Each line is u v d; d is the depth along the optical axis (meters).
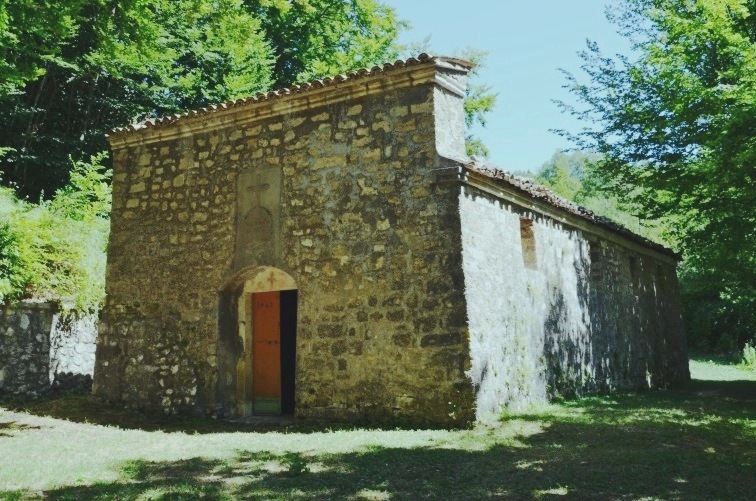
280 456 6.22
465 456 5.94
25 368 10.88
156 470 5.67
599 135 14.85
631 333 14.15
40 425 8.66
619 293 13.90
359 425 8.11
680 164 12.41
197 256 10.17
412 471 5.39
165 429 8.71
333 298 8.80
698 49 12.02
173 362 10.05
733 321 28.06
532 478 5.06
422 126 8.52
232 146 10.17
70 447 6.93
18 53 8.95
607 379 12.27
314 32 22.39
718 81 11.84
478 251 8.36
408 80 8.68
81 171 18.36
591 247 13.12
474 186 8.52
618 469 5.29
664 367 15.88
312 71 21.94
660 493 4.56
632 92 14.25
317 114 9.41
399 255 8.40
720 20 10.68
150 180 10.96
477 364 7.79
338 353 8.62
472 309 7.92
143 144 11.17
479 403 7.69
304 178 9.36
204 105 21.09
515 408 8.59
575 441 6.55
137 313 10.59
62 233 12.12
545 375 9.77
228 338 9.95
